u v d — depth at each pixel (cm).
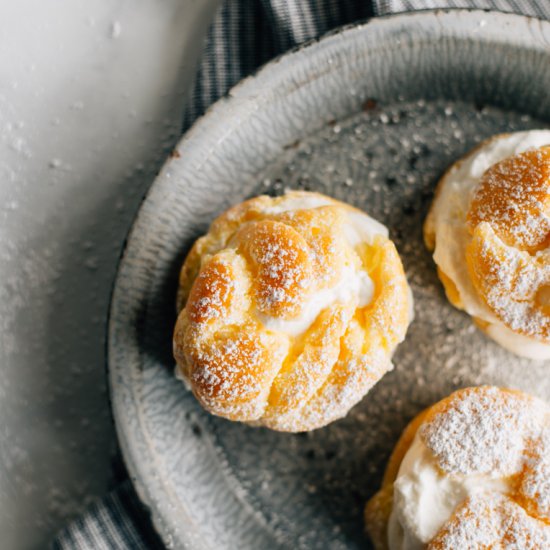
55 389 37
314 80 35
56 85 38
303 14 36
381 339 32
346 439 35
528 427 32
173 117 38
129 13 38
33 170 38
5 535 37
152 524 34
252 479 36
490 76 35
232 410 32
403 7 35
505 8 36
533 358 35
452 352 35
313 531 35
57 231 38
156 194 34
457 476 32
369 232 33
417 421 34
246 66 36
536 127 36
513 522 31
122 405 34
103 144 38
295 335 32
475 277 33
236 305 31
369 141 36
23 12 38
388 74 35
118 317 34
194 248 34
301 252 31
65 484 37
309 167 36
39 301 37
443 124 36
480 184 33
